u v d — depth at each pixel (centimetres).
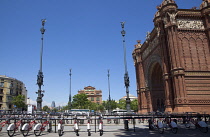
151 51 5531
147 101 6072
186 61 4019
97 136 1745
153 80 6000
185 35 4184
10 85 9656
